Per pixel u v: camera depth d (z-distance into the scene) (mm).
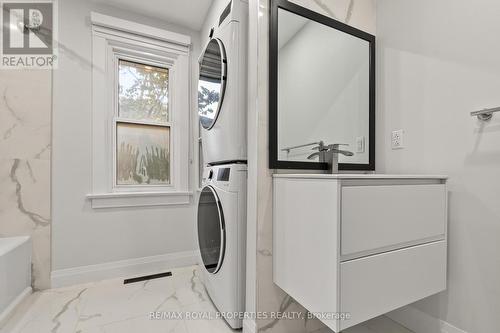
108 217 1803
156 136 2053
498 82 945
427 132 1177
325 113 1290
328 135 1296
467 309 1031
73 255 1689
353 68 1374
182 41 2059
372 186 850
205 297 1518
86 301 1459
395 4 1328
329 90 1302
